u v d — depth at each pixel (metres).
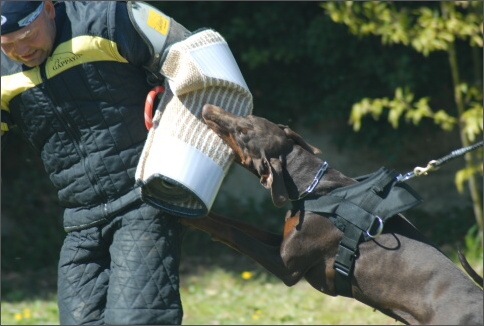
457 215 15.76
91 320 6.77
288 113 17.30
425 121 16.45
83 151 6.64
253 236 7.55
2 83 6.64
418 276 7.02
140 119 6.65
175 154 6.59
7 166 17.12
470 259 13.81
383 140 16.58
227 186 17.06
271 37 16.72
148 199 6.55
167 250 6.67
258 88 17.30
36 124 6.68
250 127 7.22
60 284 6.95
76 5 6.47
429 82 16.33
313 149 7.62
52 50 6.48
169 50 6.53
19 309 12.62
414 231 7.30
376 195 7.12
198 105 6.79
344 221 7.15
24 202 16.77
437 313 6.88
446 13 12.87
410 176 7.21
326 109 16.81
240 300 12.80
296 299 12.71
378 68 16.20
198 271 14.41
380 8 13.02
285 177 7.38
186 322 11.66
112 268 6.65
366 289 7.19
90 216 6.77
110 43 6.35
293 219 7.34
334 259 7.27
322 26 16.14
